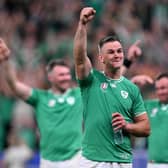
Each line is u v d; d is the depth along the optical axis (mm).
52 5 54062
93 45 49062
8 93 44906
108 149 21891
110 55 21969
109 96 22109
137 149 37750
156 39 51500
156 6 54344
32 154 39344
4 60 27016
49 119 29688
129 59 26797
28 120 43531
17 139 40000
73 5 53719
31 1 54625
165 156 28625
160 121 28969
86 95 22281
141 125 22031
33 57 49281
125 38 49625
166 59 50469
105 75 22453
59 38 50812
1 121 43875
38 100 30094
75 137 29281
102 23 51594
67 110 29625
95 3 53094
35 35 51969
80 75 22078
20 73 47688
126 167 22047
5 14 53188
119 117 21406
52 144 29406
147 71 46969
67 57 49031
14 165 38938
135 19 52781
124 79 22562
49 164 29453
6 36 50906
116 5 53250
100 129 21938
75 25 52406
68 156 29156
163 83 29031
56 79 30078
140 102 22516
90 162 21984
